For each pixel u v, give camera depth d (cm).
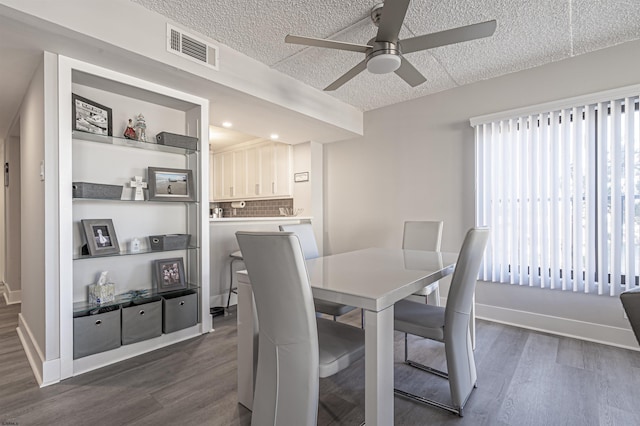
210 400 175
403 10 159
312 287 141
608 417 160
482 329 282
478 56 267
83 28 177
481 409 167
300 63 278
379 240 395
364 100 369
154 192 256
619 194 243
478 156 311
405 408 169
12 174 373
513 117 289
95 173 240
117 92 247
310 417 127
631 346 241
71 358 201
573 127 262
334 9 205
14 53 197
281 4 200
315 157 448
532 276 280
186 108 285
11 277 370
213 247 338
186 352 236
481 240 163
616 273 244
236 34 234
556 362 219
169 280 265
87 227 226
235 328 285
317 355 129
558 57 268
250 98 277
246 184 535
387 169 388
